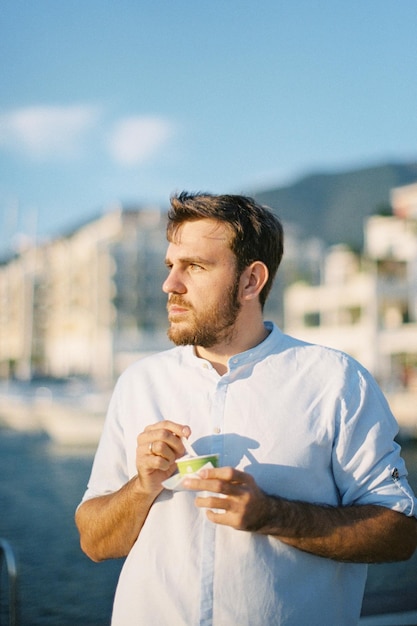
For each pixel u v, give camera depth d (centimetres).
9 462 2139
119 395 205
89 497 200
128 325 8756
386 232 5350
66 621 668
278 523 167
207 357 199
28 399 4025
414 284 4728
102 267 8888
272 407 185
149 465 171
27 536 1109
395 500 180
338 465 186
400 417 2419
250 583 171
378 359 4559
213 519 165
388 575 765
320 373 191
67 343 9606
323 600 176
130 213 9394
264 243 194
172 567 175
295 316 5528
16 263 10756
